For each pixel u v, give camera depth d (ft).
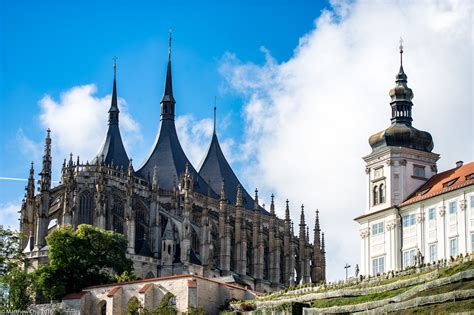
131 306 496.23
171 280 500.74
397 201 523.29
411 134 536.01
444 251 481.87
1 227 567.18
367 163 547.49
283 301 482.69
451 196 482.69
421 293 400.67
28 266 620.90
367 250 532.73
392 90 556.51
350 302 439.22
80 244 600.80
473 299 370.73
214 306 504.43
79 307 517.55
